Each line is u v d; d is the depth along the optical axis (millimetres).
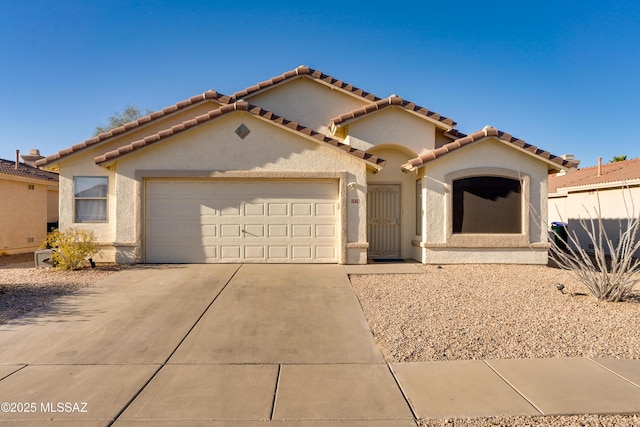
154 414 4016
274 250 12266
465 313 7312
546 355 5477
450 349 5668
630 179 16688
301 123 14938
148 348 5719
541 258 12438
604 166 22875
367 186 13938
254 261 12234
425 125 13570
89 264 11953
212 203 12234
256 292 8797
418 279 10242
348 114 13094
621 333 6281
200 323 6793
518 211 12617
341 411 4094
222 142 12078
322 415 4020
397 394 4434
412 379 4793
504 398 4332
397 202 13977
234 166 12070
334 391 4508
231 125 12094
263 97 14883
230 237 12227
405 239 13844
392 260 13539
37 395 4375
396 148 13852
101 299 8211
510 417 3984
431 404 4223
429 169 12484
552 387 4562
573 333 6285
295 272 10938
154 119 13367
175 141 12023
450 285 9570
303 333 6344
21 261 14711
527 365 5152
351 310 7535
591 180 19844
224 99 13812
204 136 12070
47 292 8758
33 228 18062
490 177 12633
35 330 6406
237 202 12250
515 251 12508
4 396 4348
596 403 4211
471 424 3881
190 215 12203
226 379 4793
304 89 15008
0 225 16203
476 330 6406
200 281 9781
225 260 12227
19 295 8516
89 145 12641
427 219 12469
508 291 8977
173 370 5023
